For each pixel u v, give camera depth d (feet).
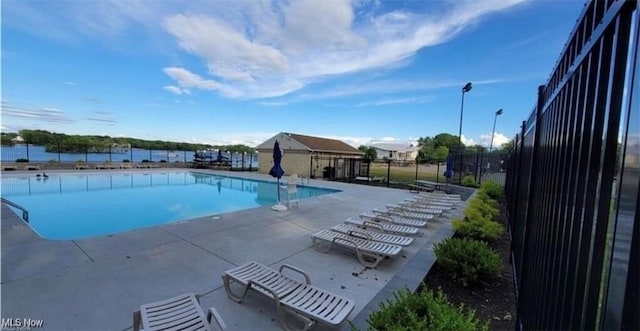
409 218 23.70
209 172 70.79
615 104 3.16
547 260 6.15
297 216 25.21
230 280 12.38
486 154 56.85
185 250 15.90
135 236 17.98
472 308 10.75
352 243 15.55
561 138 5.69
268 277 11.30
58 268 13.01
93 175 58.70
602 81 3.69
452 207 30.09
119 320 9.47
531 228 8.48
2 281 11.69
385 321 7.07
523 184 13.37
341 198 36.29
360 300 11.31
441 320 6.35
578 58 4.72
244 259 15.03
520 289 9.39
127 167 74.43
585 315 3.58
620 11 3.02
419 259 15.05
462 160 58.23
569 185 4.79
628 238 2.38
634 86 2.36
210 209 35.83
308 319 9.61
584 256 4.01
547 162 7.06
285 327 9.29
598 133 3.81
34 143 66.03
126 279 12.29
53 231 26.35
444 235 20.36
